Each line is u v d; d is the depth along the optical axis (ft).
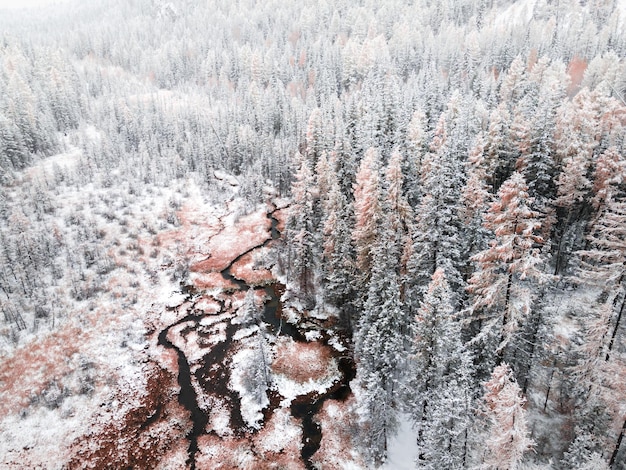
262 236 215.92
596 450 80.48
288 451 106.93
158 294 172.35
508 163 145.59
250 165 289.74
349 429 110.73
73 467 105.19
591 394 82.23
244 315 154.92
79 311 156.35
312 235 157.07
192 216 234.17
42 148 279.69
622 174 112.88
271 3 649.61
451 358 84.89
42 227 195.21
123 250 193.47
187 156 295.28
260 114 328.08
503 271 90.07
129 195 242.99
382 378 101.60
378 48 401.29
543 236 126.00
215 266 192.44
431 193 108.27
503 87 235.20
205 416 118.21
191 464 104.99
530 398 99.55
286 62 442.50
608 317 78.54
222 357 139.23
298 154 233.14
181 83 498.28
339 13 609.83
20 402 121.39
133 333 150.20
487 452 78.18
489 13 516.73
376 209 120.67
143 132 324.39
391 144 157.99
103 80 459.32
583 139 129.70
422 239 110.01
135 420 117.70
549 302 112.06
